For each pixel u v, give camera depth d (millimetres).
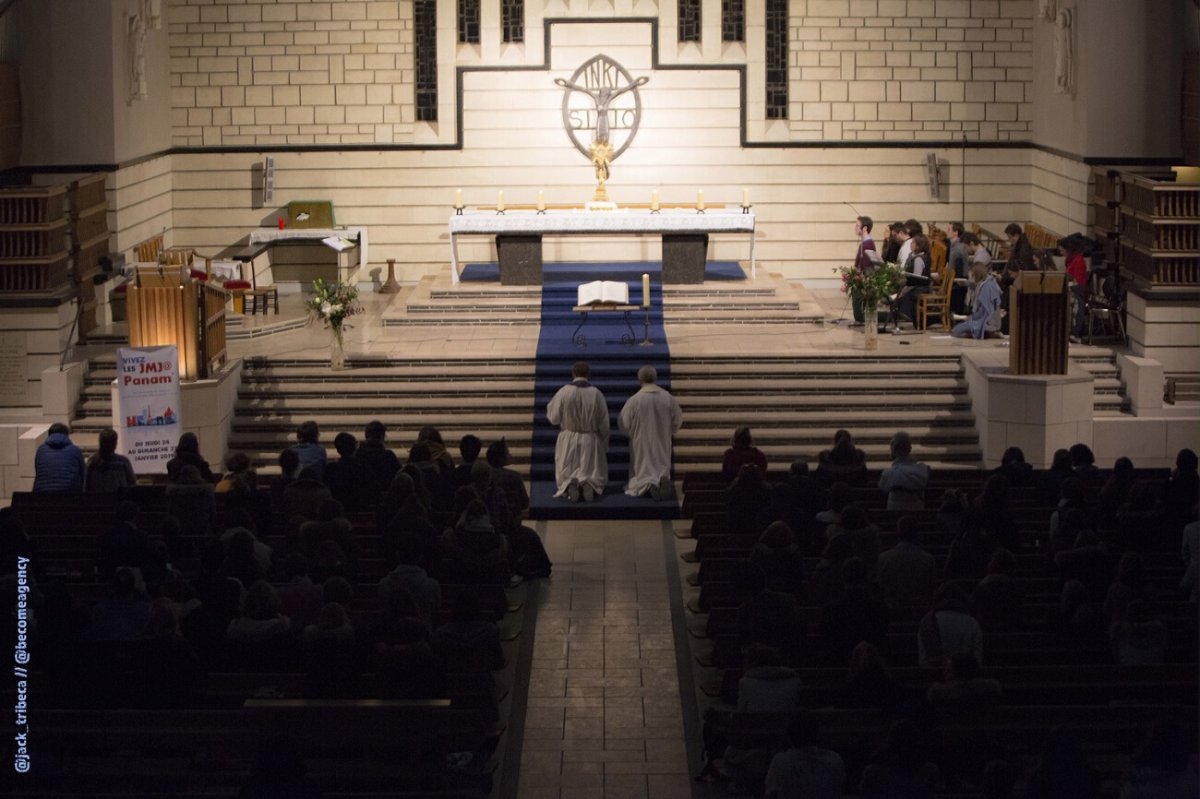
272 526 16406
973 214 30328
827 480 17812
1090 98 27062
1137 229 25141
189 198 30219
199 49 29844
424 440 17922
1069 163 28000
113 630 12625
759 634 13039
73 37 26297
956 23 29922
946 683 11461
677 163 30297
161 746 11367
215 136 30094
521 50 29984
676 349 24047
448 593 14969
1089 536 14141
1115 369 23875
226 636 12875
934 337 24969
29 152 26484
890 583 14086
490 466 17844
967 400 22891
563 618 16703
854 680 11656
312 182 30281
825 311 27812
